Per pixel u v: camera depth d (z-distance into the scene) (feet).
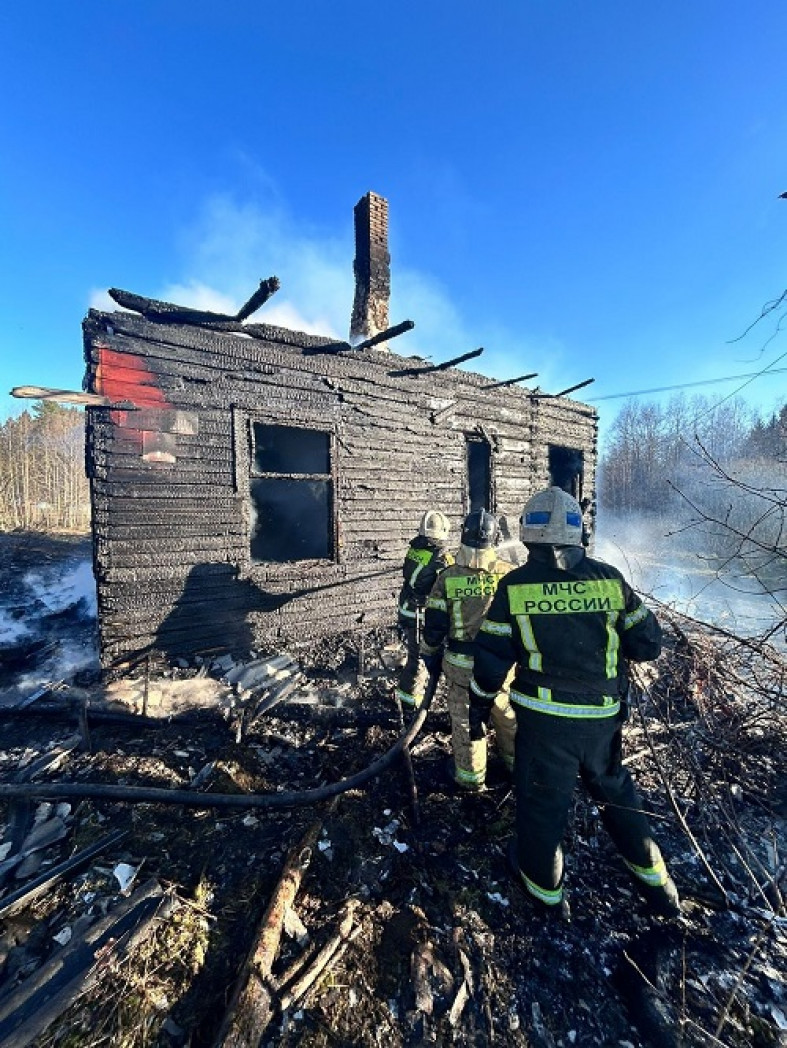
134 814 8.27
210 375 15.48
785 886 7.32
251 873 7.32
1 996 5.34
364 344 18.34
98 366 13.62
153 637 14.74
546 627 6.70
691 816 8.73
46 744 10.76
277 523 23.24
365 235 22.48
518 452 25.95
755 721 10.15
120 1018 5.16
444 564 11.89
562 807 6.57
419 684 12.34
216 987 5.65
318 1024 5.30
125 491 14.12
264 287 13.42
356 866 7.52
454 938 6.43
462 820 8.73
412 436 20.98
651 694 10.69
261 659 15.80
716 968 6.12
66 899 6.63
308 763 10.47
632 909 7.05
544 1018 5.55
